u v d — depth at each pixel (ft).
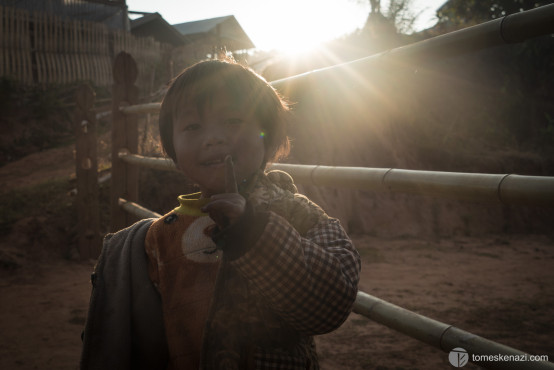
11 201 24.02
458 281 18.81
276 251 2.15
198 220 3.07
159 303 3.13
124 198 12.48
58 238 21.52
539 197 2.89
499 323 13.34
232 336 2.60
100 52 55.62
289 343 2.62
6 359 10.89
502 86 47.11
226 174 2.26
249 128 2.71
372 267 21.29
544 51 45.98
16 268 18.98
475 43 3.52
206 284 2.97
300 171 5.36
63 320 13.58
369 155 32.91
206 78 2.70
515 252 27.14
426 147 36.99
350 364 10.53
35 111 48.14
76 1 59.77
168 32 84.28
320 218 2.80
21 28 49.29
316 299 2.26
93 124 20.74
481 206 35.91
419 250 26.11
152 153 25.39
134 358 3.17
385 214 31.30
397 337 12.27
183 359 2.94
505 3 40.60
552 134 44.39
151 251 3.21
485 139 43.11
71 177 24.39
